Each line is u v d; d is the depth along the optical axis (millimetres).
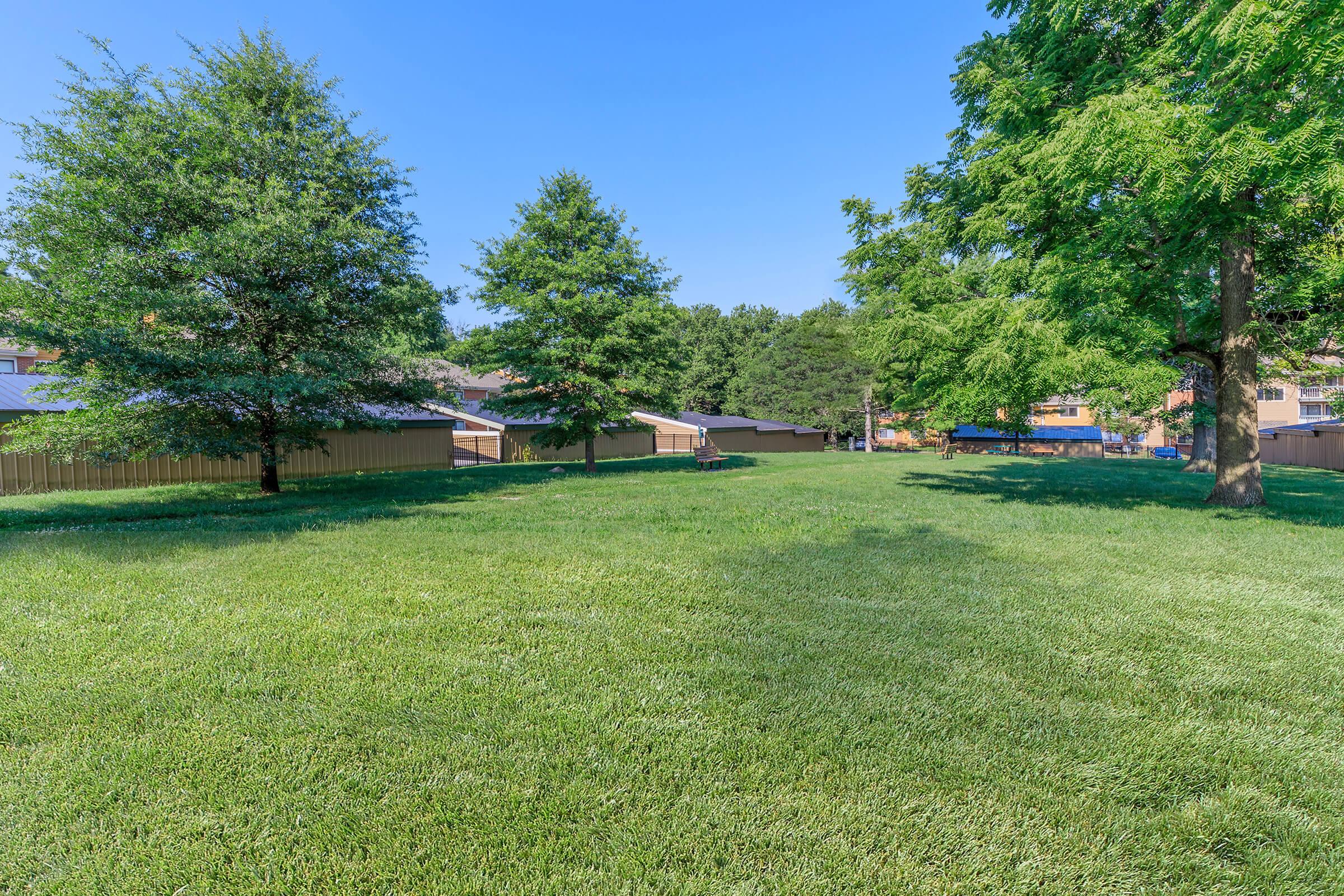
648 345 20219
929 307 14180
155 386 10711
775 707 3023
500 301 19453
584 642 3854
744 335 73250
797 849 2062
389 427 14891
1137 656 3691
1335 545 6781
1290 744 2738
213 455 11609
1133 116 7316
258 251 10852
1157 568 5766
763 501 11023
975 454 34531
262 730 2762
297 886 1893
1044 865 2000
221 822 2170
